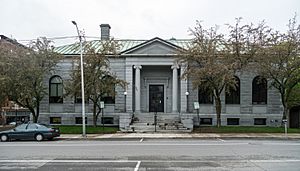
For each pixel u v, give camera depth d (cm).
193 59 3416
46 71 3794
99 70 3547
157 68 4278
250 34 3462
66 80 3916
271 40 3428
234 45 3391
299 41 3353
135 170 1246
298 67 3334
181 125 3600
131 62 4072
